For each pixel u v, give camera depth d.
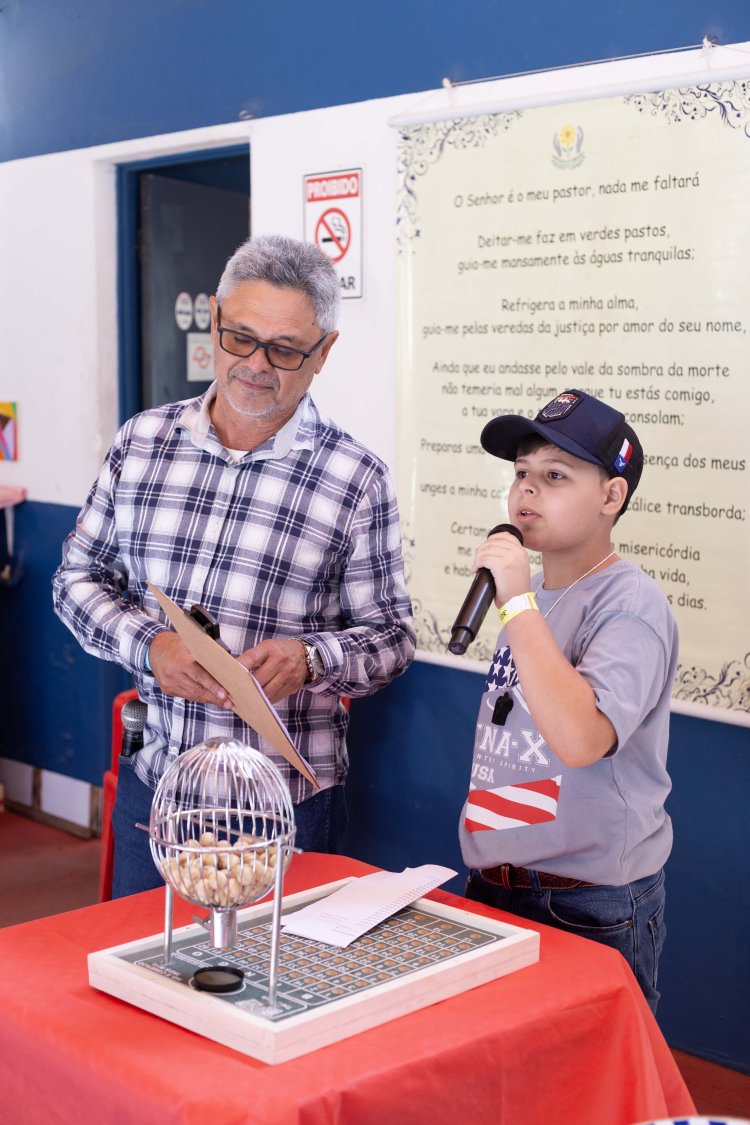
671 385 2.59
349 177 3.13
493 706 1.83
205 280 4.28
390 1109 1.23
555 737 1.56
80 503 4.17
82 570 2.30
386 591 2.23
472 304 2.91
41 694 4.43
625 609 1.67
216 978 1.33
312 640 2.06
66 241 4.10
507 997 1.40
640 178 2.59
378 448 3.16
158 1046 1.27
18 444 4.38
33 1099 1.33
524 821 1.74
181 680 1.97
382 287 3.10
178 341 4.22
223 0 3.43
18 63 4.17
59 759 4.39
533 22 2.74
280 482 2.13
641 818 1.72
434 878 1.65
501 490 2.90
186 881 1.33
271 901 1.63
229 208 4.32
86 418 4.12
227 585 2.12
